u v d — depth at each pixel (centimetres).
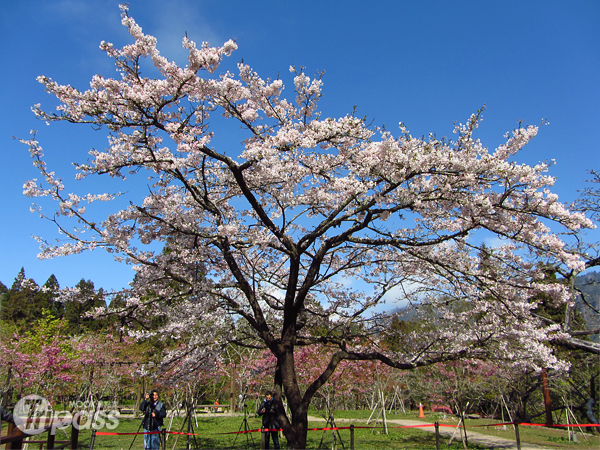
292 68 703
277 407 731
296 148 663
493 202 611
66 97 568
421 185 645
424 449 1102
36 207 678
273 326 1027
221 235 688
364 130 677
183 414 1897
